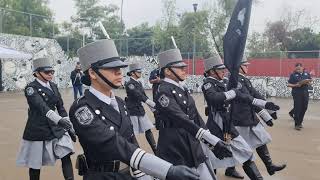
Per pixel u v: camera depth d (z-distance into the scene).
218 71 5.52
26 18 29.62
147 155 2.65
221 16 29.80
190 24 30.50
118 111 3.03
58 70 28.17
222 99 5.11
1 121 12.27
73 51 30.47
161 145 4.47
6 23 27.78
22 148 5.58
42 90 5.55
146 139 9.15
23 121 12.32
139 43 33.75
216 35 29.91
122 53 30.69
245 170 5.53
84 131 2.83
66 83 28.84
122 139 2.78
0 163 7.18
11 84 24.97
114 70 2.96
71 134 5.13
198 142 4.45
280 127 11.40
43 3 43.25
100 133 2.79
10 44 25.00
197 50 30.00
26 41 26.00
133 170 3.05
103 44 2.96
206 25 30.23
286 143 9.05
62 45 31.50
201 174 4.41
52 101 5.63
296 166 7.06
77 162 3.02
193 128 4.07
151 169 2.60
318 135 10.12
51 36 31.27
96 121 2.84
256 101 5.77
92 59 2.96
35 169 5.53
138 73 8.55
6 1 40.03
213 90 5.34
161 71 4.53
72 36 32.16
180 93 4.39
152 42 31.72
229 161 5.44
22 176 6.40
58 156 5.44
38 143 5.46
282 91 22.81
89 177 2.96
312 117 13.75
